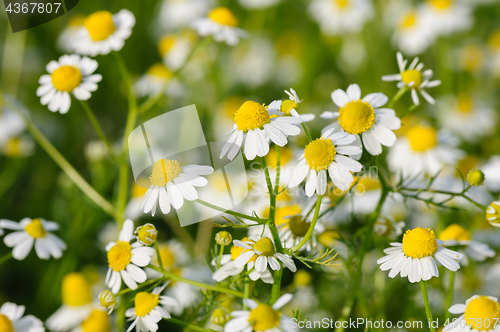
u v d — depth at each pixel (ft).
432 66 2.48
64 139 2.28
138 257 1.33
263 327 1.24
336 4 2.43
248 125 1.28
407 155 1.64
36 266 1.85
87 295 1.56
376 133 1.32
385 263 1.30
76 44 1.54
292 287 1.49
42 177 2.15
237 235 1.65
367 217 1.54
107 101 2.41
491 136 2.16
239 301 1.47
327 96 2.47
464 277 1.52
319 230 1.38
